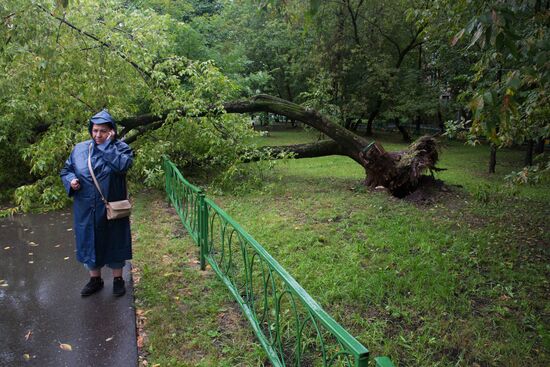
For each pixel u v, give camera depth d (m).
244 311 3.14
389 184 7.61
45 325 3.28
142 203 6.99
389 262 4.54
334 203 7.10
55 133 7.00
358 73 17.50
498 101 2.83
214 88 8.27
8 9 4.73
